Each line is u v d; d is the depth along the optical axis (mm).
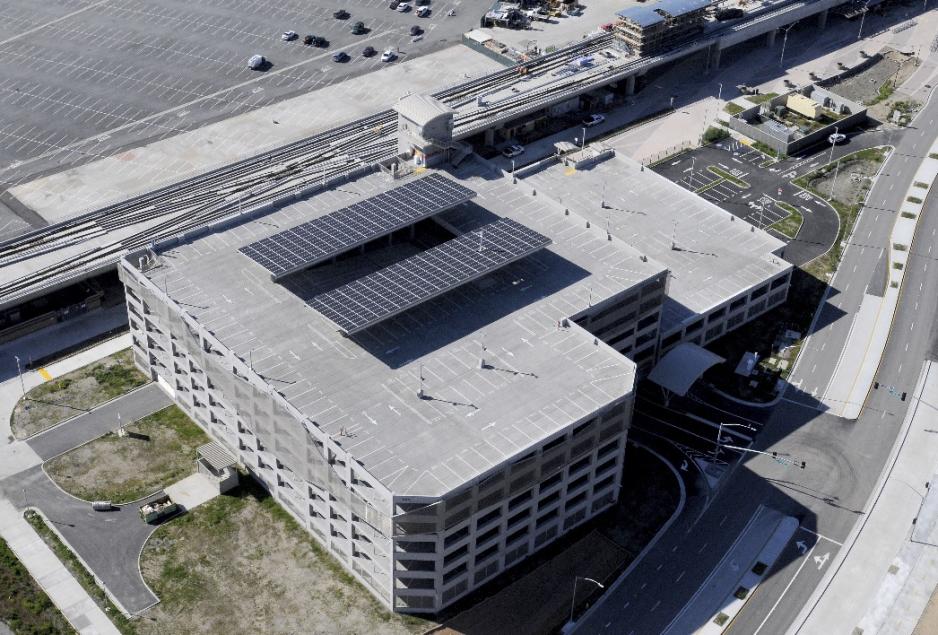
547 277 189375
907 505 179000
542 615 161875
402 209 196625
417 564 157750
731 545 172250
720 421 193375
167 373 195250
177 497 178125
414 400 164625
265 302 182500
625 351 195000
